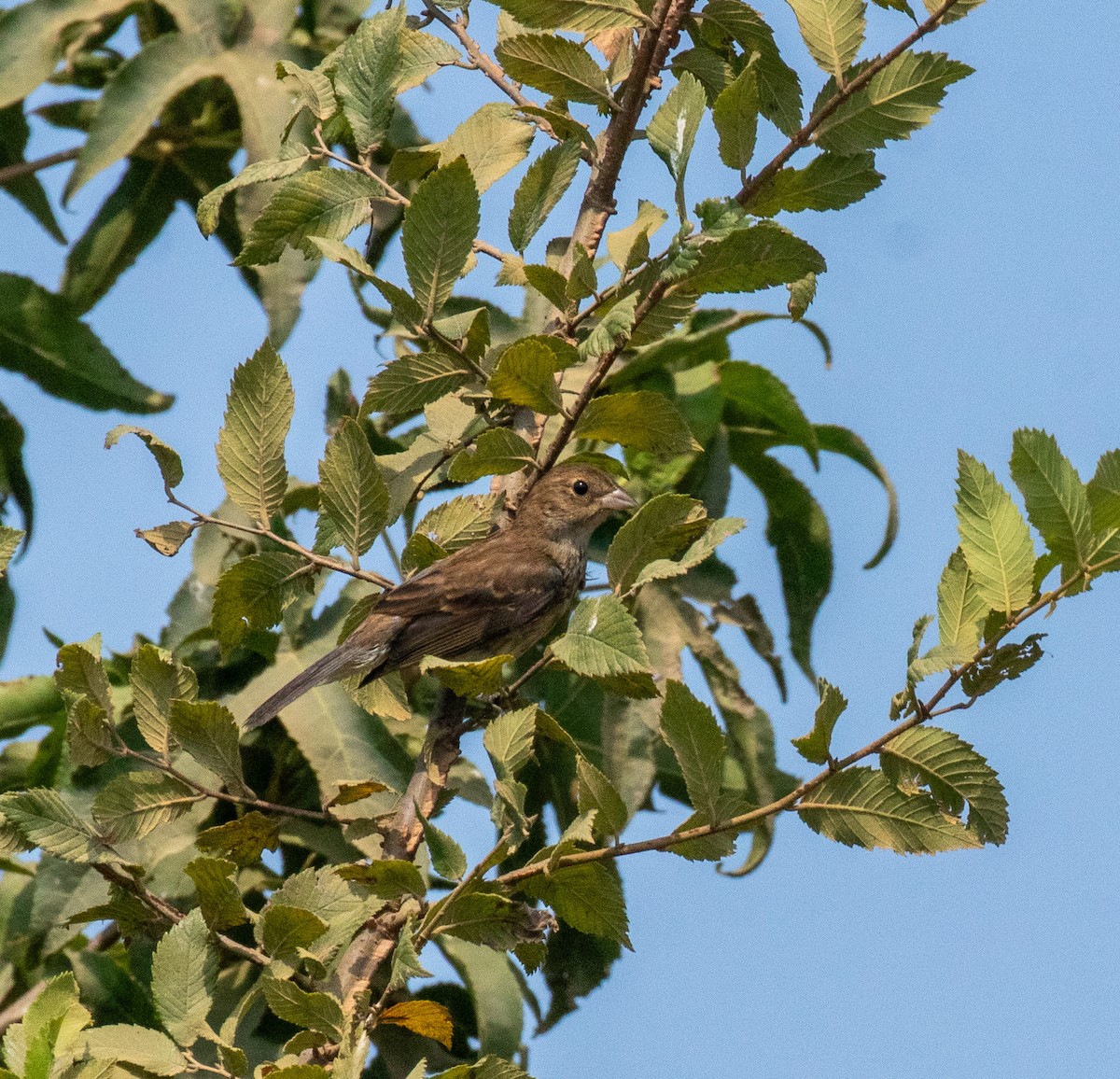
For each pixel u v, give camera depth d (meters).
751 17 8.68
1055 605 6.65
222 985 8.98
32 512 11.16
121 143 10.67
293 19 11.14
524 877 7.03
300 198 8.51
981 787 6.84
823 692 6.80
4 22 11.36
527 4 8.16
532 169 8.58
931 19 7.54
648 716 10.11
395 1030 9.44
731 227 7.35
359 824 7.73
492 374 8.05
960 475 6.80
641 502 10.85
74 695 7.61
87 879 9.15
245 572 8.28
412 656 9.17
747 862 10.38
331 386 10.91
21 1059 6.80
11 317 11.07
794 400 11.20
